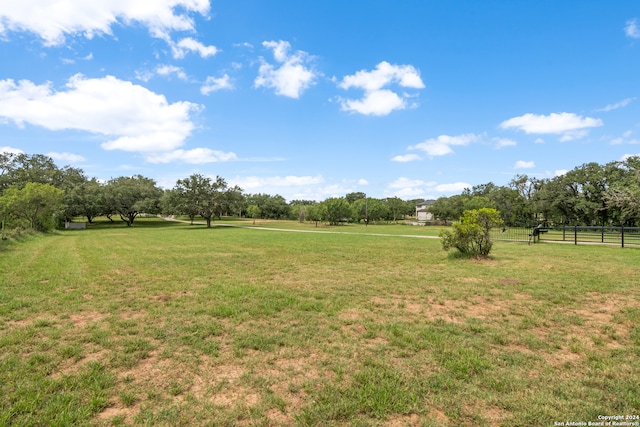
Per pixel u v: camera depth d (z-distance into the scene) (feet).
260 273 31.48
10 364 12.21
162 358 12.96
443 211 204.54
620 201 96.07
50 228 116.98
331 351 13.46
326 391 10.37
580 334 15.06
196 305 20.39
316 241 67.82
